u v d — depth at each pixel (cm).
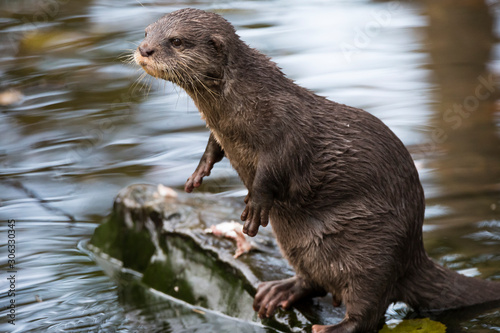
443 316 1506
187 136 2559
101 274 1828
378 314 1439
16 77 3052
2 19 3697
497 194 2105
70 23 3603
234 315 1597
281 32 3456
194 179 1552
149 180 2281
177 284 1725
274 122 1381
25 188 2256
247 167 1448
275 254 1703
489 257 1745
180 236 1773
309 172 1407
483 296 1523
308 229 1448
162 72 1404
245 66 1406
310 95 1444
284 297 1534
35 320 1592
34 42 3381
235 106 1398
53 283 1770
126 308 1662
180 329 1564
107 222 1973
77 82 3003
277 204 1445
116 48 3269
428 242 1838
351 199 1415
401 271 1463
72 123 2658
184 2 3891
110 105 2795
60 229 2031
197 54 1390
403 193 1433
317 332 1413
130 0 3928
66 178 2311
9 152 2480
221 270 1672
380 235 1411
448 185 2183
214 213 1858
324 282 1484
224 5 3841
